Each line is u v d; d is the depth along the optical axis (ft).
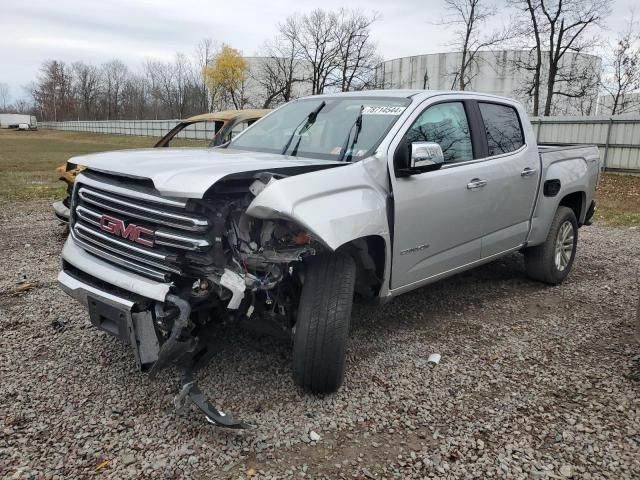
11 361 12.40
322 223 9.94
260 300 10.72
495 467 9.11
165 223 9.80
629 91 108.99
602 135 68.08
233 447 9.48
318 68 179.73
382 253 12.03
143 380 11.64
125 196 10.40
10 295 16.87
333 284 10.56
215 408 9.81
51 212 32.91
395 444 9.70
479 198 14.69
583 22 98.53
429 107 13.89
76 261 11.34
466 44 116.26
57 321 14.64
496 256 16.26
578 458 9.37
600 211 39.32
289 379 11.82
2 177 55.47
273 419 10.34
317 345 10.46
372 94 14.94
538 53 103.14
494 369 12.61
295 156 13.17
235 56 203.00
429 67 163.73
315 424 10.21
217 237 9.62
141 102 307.78
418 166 12.01
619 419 10.56
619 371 12.55
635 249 25.71
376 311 16.22
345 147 12.73
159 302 9.99
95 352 12.92
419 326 15.14
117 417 10.29
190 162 10.68
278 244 10.09
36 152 109.40
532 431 10.16
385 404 10.98
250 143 15.01
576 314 16.33
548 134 73.15
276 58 187.83
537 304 17.19
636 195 49.62
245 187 10.09
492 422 10.44
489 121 15.99
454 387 11.73
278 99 193.67
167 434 9.79
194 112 252.62
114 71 343.46
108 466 8.91
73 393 11.09
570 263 19.49
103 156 11.98
